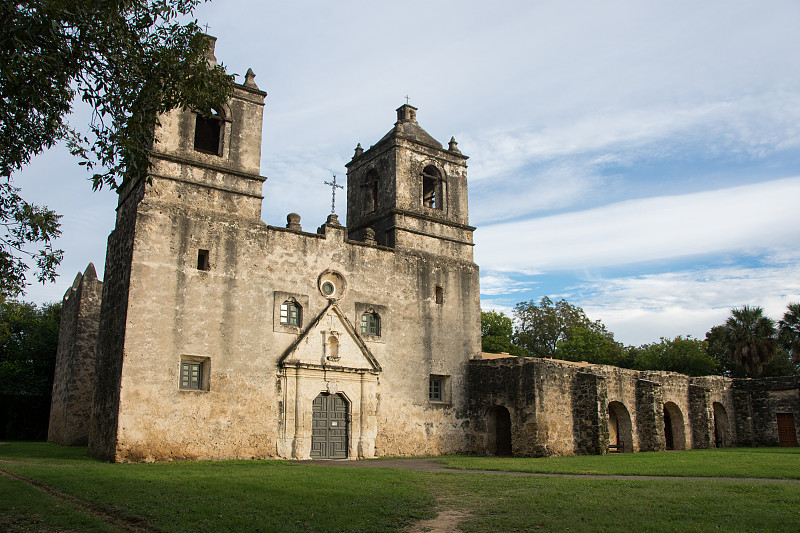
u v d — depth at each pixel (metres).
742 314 51.66
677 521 9.92
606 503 11.68
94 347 32.16
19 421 41.28
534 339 67.38
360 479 15.48
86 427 31.19
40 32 10.28
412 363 28.25
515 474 17.89
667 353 59.84
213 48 26.27
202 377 22.94
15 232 13.53
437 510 11.45
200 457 21.98
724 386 39.56
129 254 22.30
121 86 12.01
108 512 11.31
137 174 12.31
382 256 28.45
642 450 31.98
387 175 30.81
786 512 10.52
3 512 11.00
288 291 25.27
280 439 23.83
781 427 38.31
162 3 12.56
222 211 24.42
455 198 32.06
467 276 31.17
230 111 25.53
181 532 9.66
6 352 43.66
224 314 23.52
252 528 9.82
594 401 28.33
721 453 27.53
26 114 11.87
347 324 26.23
